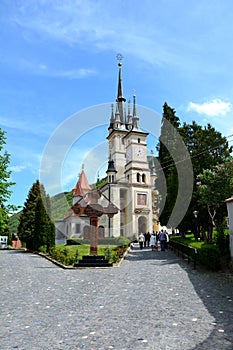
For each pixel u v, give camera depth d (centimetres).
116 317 649
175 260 1759
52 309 727
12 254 2870
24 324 610
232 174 1884
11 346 491
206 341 494
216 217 2203
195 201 2264
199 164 2414
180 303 762
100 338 521
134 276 1231
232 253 1446
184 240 2208
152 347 474
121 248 1928
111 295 880
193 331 545
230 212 1498
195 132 2588
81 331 561
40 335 543
